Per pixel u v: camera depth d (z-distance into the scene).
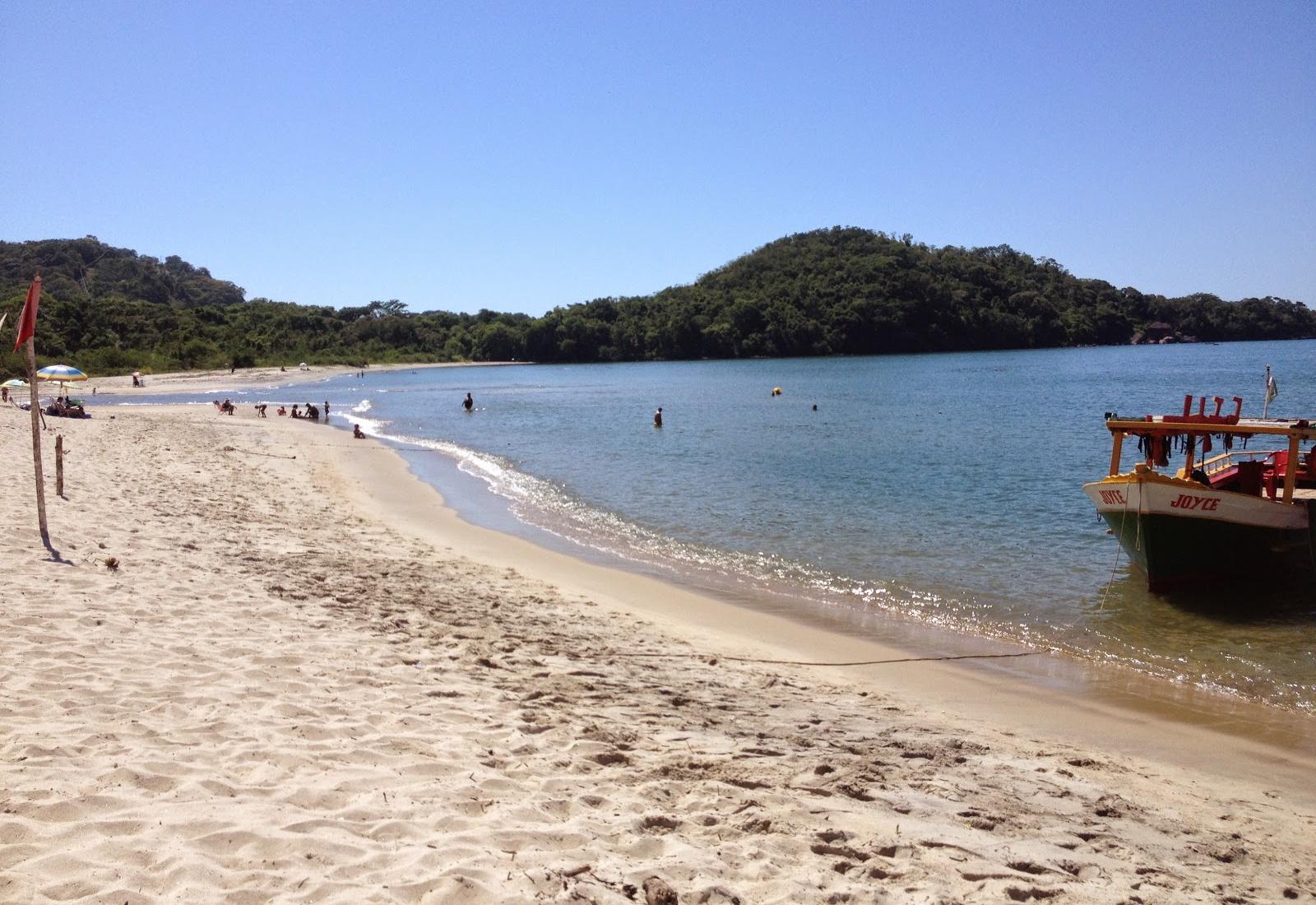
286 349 132.75
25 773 4.99
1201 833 6.38
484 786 5.56
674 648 10.67
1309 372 76.56
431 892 4.20
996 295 160.38
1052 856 5.54
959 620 12.98
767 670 10.24
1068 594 14.35
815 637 12.00
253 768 5.43
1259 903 5.27
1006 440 36.84
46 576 9.55
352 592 10.95
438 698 7.26
